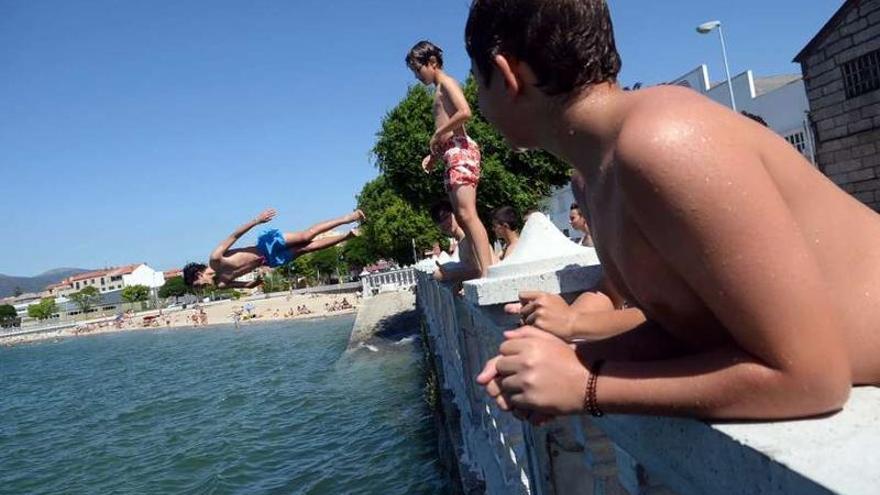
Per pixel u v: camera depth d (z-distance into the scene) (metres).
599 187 1.61
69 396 40.25
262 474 16.61
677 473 1.61
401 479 13.91
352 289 102.00
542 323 2.32
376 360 30.80
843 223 1.51
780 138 1.52
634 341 1.84
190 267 9.68
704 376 1.37
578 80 1.59
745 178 1.29
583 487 3.17
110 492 17.67
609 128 1.54
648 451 1.78
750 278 1.27
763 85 34.00
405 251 50.16
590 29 1.56
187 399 31.19
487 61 1.71
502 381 1.68
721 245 1.28
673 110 1.37
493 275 3.76
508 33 1.63
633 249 1.54
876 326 1.45
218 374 39.53
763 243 1.27
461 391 9.37
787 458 1.12
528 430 3.48
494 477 6.07
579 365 1.58
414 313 36.66
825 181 1.56
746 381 1.30
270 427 21.53
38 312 160.62
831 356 1.26
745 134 1.41
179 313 124.94
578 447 3.10
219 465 18.12
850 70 17.41
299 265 121.56
